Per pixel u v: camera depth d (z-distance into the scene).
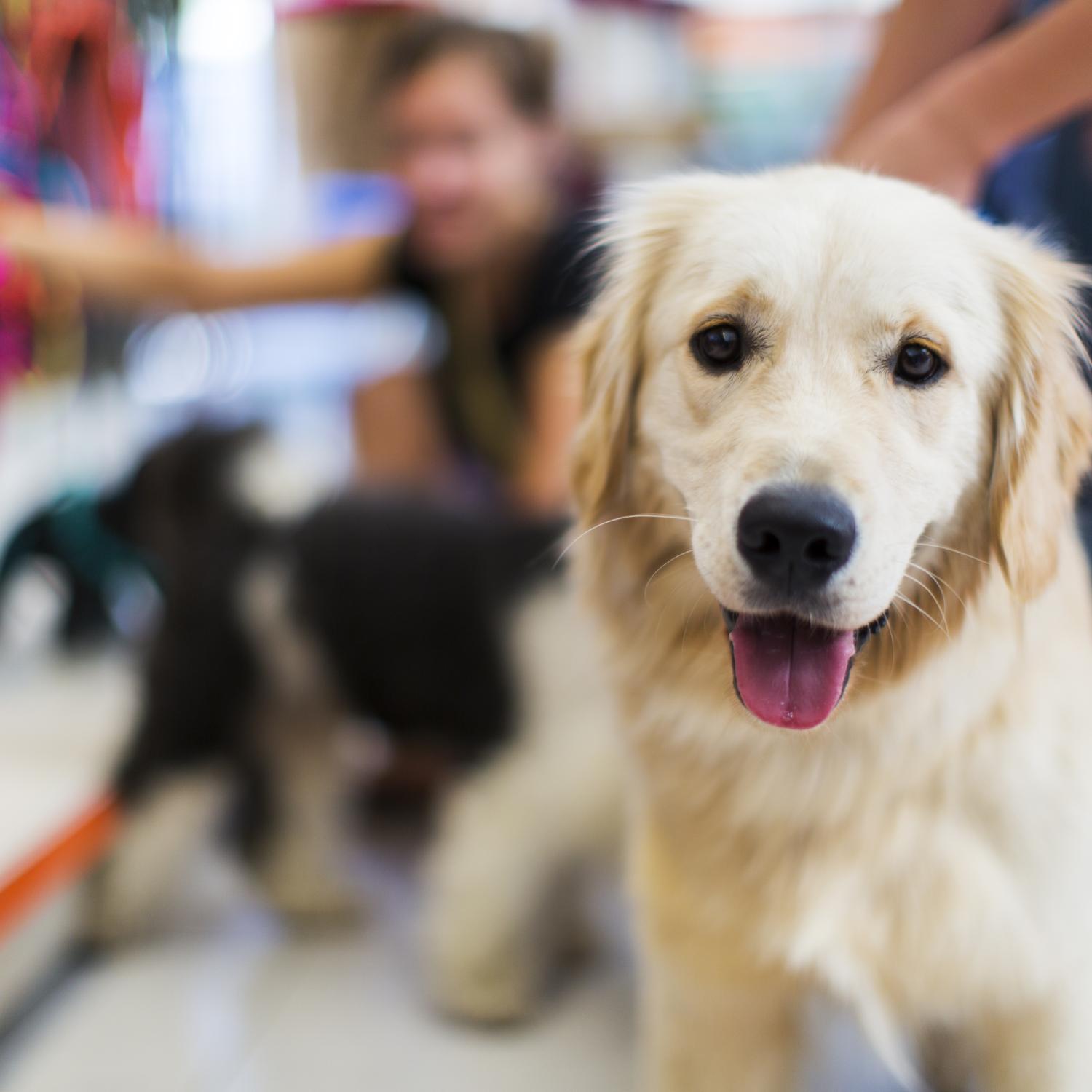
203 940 1.20
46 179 1.58
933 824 0.69
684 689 0.74
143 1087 0.95
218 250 1.81
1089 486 0.87
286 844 1.24
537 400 1.61
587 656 1.10
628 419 0.79
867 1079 0.91
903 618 0.71
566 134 1.80
